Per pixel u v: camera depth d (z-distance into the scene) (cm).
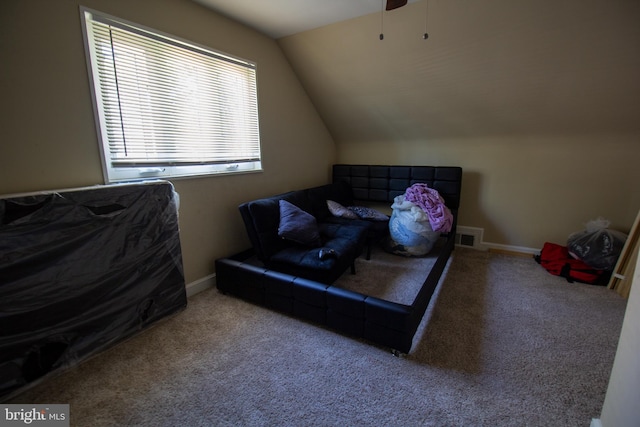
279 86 307
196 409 136
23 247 139
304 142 356
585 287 248
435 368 159
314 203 317
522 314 209
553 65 237
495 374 154
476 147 332
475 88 278
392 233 312
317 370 159
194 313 212
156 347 177
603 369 157
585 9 198
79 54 163
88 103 169
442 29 238
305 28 268
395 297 232
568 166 293
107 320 172
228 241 266
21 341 141
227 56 246
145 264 189
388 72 291
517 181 318
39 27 148
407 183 363
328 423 129
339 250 238
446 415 132
